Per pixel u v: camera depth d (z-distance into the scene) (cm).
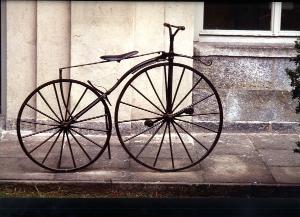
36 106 724
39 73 720
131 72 587
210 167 618
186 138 716
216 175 593
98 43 705
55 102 723
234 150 678
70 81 586
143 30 712
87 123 718
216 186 566
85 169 606
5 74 750
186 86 729
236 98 748
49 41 716
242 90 750
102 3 700
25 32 720
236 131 748
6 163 620
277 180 579
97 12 702
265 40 765
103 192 568
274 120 753
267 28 768
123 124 721
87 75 711
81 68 710
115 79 711
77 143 640
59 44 717
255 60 747
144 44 715
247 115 751
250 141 716
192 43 720
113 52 707
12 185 567
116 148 675
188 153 607
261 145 700
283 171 607
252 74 749
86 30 703
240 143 706
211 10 763
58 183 567
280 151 677
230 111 750
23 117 730
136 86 717
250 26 767
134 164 624
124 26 704
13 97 728
